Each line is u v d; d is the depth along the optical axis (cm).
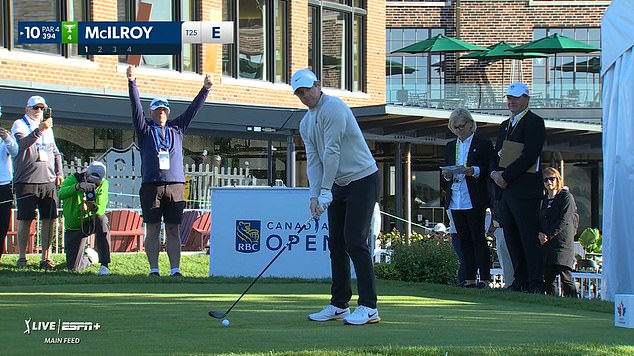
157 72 1952
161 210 1072
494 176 923
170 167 1064
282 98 2247
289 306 730
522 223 918
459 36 2995
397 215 1967
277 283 980
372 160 641
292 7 2275
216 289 891
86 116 1612
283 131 1758
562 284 1015
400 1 3006
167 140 1068
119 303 730
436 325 625
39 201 1161
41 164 1152
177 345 505
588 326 638
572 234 1010
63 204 1154
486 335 573
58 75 1777
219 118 1658
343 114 624
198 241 1623
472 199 943
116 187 1842
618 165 1020
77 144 1795
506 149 912
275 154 2158
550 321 674
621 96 1012
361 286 630
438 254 1114
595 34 3014
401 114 1691
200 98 1095
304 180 2203
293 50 2280
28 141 1130
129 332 557
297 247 1076
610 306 813
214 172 1952
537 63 2967
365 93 2477
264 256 1080
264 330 579
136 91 1066
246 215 1082
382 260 1348
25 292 827
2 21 1720
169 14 2006
